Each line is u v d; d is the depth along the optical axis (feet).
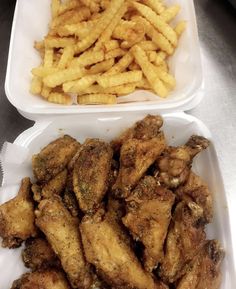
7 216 0.71
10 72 0.87
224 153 0.83
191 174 0.74
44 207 0.69
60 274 0.69
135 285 0.65
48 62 0.87
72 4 0.92
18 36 0.92
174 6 0.91
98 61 0.84
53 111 0.80
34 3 0.97
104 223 0.67
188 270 0.67
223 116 0.86
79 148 0.77
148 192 0.69
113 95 0.83
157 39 0.86
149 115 0.78
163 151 0.75
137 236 0.67
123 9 0.86
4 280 0.71
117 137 0.82
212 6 1.01
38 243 0.72
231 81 0.90
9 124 0.87
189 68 0.85
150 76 0.83
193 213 0.67
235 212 0.78
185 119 0.80
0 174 0.82
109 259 0.64
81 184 0.71
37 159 0.76
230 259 0.69
